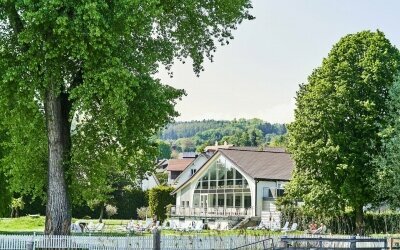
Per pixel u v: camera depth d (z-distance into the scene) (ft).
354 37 156.87
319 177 152.56
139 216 292.20
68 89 93.09
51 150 93.81
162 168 471.62
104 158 105.19
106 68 82.94
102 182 107.24
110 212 284.82
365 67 152.87
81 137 102.22
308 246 100.53
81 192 106.83
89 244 91.81
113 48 84.84
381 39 155.43
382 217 172.55
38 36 82.12
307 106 154.61
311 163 151.43
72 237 90.79
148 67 94.84
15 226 188.85
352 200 147.64
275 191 234.17
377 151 149.18
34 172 105.29
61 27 78.84
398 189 140.05
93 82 83.35
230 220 230.68
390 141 141.18
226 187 252.83
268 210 231.30
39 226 192.03
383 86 152.25
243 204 243.19
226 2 104.17
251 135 629.10
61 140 94.43
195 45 110.01
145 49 98.12
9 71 83.20
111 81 82.17
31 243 74.95
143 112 91.86
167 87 101.86
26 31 82.43
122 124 89.76
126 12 83.92
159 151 101.14
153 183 398.42
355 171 146.61
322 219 173.27
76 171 102.06
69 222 95.09
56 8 80.23
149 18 88.53
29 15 78.07
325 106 150.82
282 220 198.80
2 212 139.95
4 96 88.38
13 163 106.93
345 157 146.51
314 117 152.25
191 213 253.65
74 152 98.07
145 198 302.86
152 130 98.32
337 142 148.46
